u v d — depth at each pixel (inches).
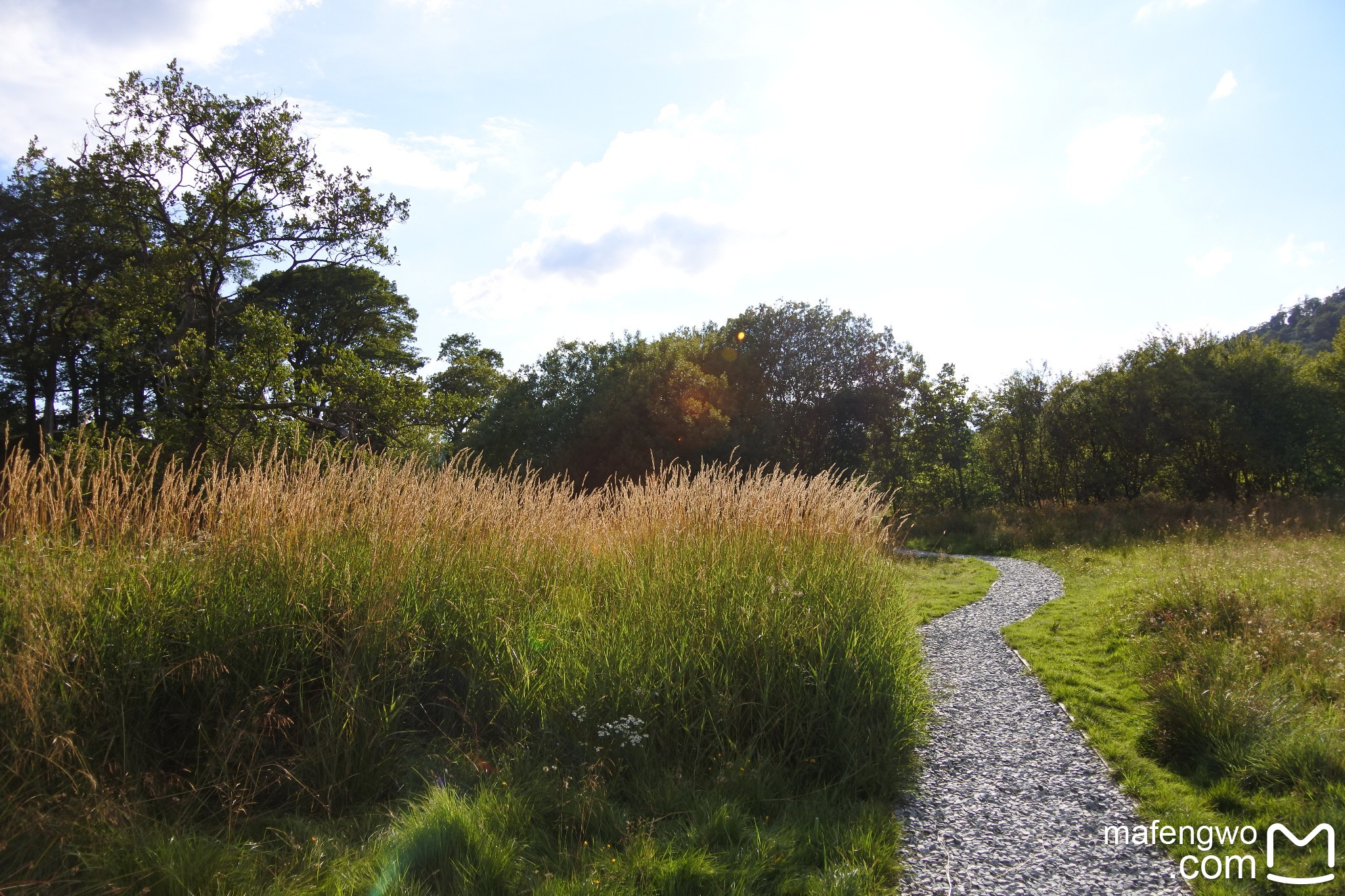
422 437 545.3
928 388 1112.8
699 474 227.3
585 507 225.3
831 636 171.9
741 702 154.1
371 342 935.0
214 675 129.0
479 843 108.7
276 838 112.7
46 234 779.4
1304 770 139.8
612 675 153.3
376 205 588.7
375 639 142.3
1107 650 263.3
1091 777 155.6
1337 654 200.8
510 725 147.3
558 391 1047.0
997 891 110.5
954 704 207.9
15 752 106.3
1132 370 956.0
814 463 1018.1
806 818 130.6
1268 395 861.2
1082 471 1028.5
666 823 125.3
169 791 118.7
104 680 120.8
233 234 536.7
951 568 537.6
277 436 458.3
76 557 134.6
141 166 518.6
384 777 129.4
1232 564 333.1
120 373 887.7
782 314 1087.6
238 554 147.1
